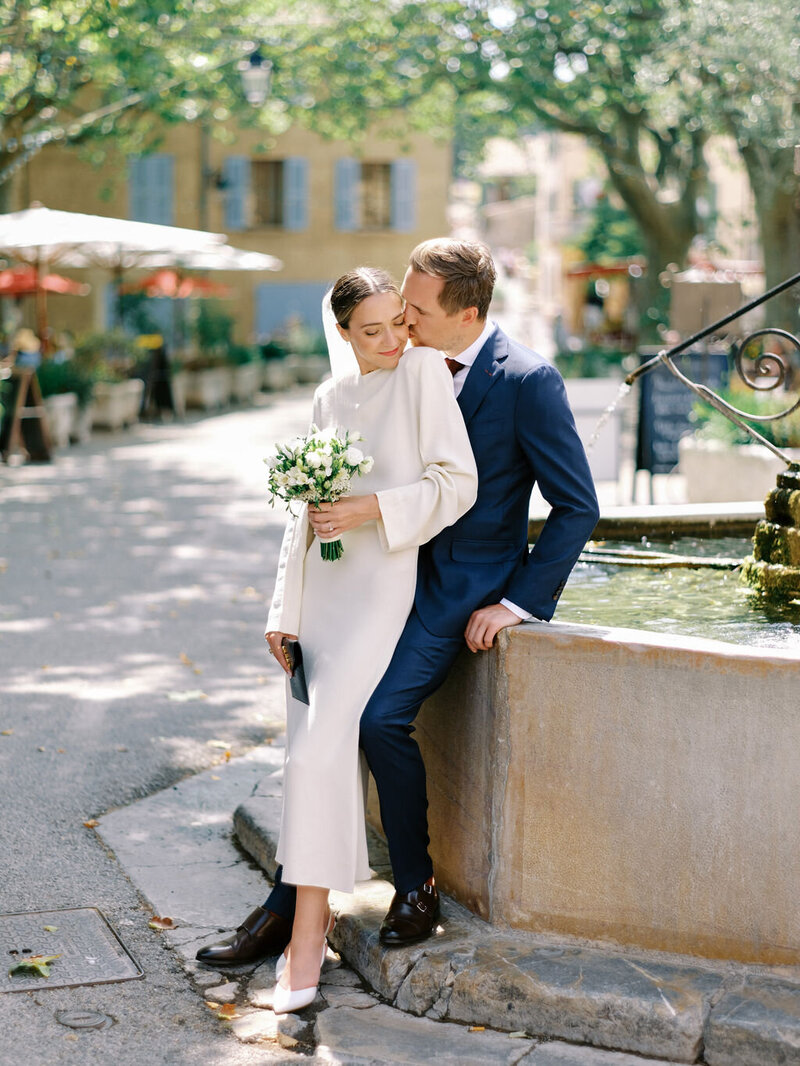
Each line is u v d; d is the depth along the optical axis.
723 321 4.21
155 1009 3.08
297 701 3.21
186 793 4.57
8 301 27.14
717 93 13.28
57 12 14.44
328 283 31.17
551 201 48.12
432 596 3.18
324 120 22.89
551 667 3.04
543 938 3.14
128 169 29.86
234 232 30.81
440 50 17.80
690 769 2.95
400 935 3.14
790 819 2.88
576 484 3.07
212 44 19.38
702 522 5.23
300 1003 3.06
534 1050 2.87
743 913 2.94
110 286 29.20
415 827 3.16
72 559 9.05
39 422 15.15
